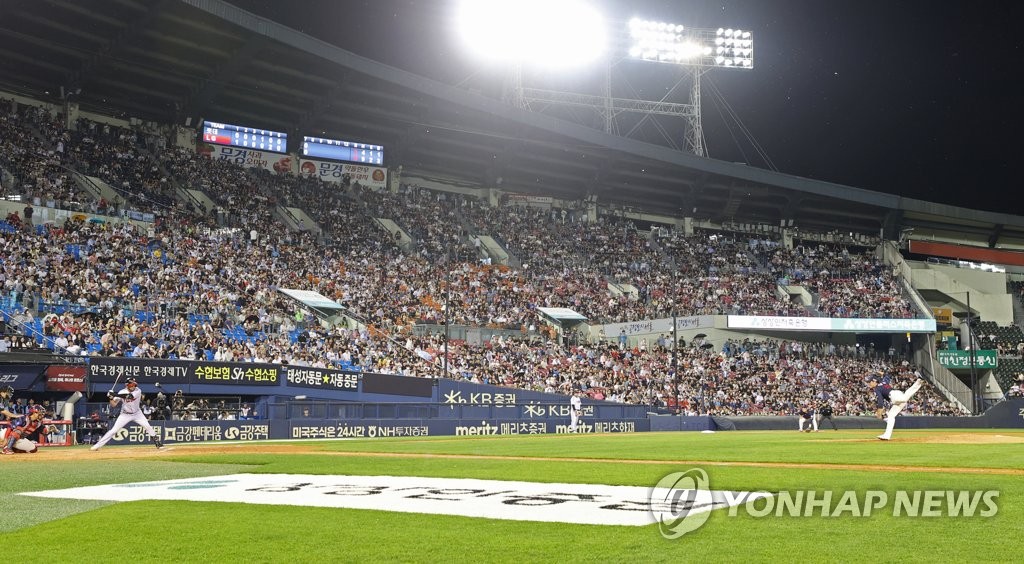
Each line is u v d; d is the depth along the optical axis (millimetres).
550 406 45938
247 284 49156
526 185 78000
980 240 88125
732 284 71625
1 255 41750
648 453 21922
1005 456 19016
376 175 69688
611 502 10742
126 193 54125
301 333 46688
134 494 12438
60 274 42281
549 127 70125
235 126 64438
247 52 57469
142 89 60500
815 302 71688
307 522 9328
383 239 62531
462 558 7258
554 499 11172
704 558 7129
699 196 80562
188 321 43781
